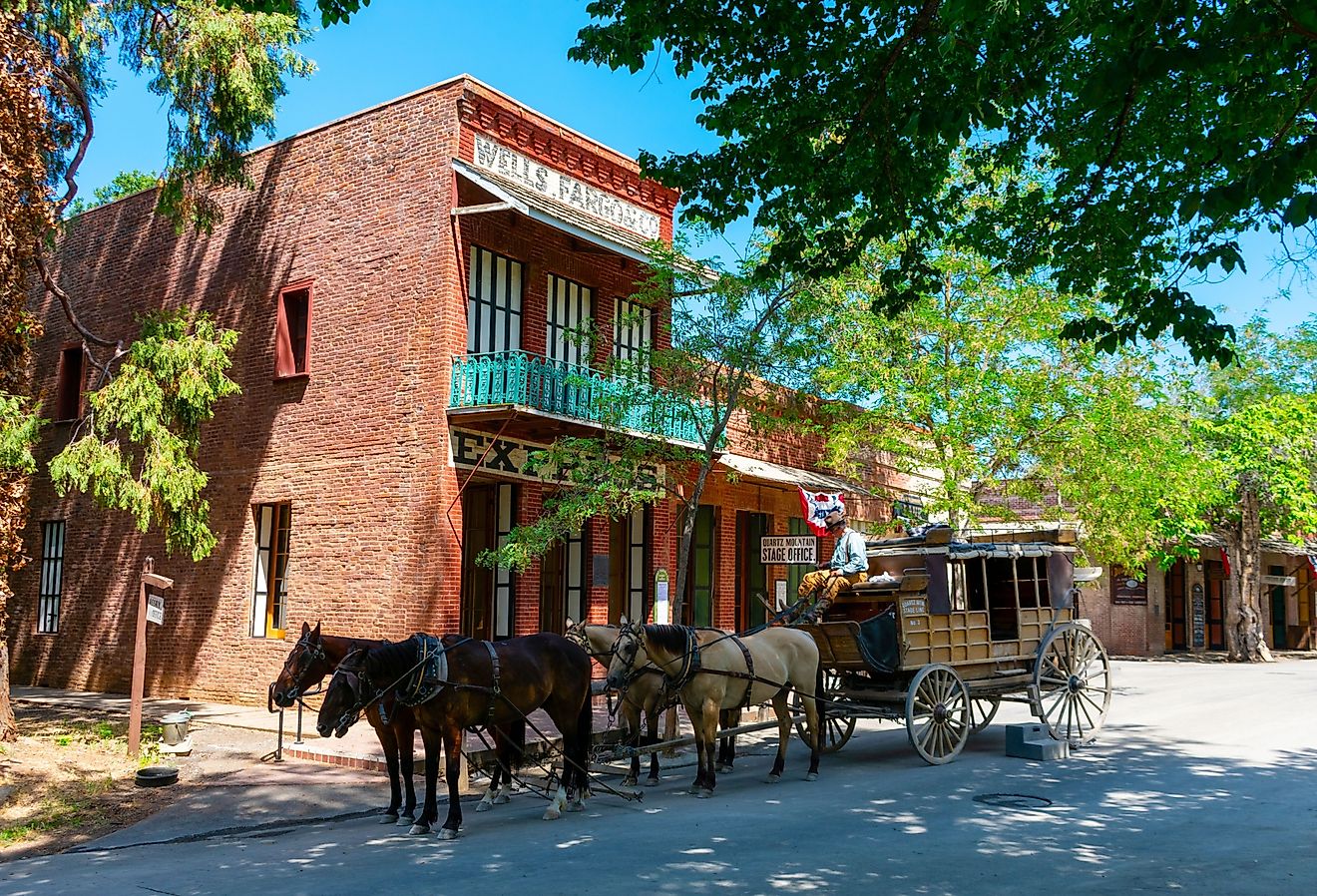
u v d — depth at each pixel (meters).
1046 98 9.68
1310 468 31.75
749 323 15.76
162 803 11.05
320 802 11.12
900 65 9.05
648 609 20.38
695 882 7.65
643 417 16.55
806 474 23.73
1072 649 15.05
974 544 14.13
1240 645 35.72
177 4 17.05
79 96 16.56
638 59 9.50
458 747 9.63
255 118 17.41
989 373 19.45
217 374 16.78
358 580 17.34
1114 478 20.08
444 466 16.61
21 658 22.81
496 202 17.66
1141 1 6.60
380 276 17.78
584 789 10.88
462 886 7.59
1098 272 10.34
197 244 20.80
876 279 19.41
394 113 18.02
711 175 10.59
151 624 20.31
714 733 11.57
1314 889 7.49
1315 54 7.26
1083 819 9.88
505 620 17.78
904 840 9.01
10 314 14.70
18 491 14.80
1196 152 9.01
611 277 20.11
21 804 10.91
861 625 12.67
